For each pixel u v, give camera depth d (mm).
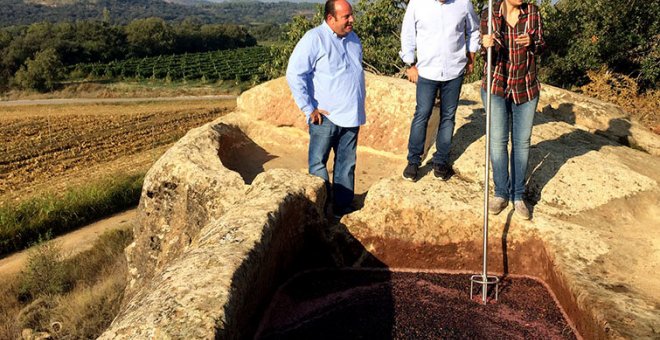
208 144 6719
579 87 16000
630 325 3297
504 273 4746
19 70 64438
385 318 3941
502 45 4523
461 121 6742
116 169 29469
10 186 26516
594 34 15820
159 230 6516
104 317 10898
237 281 3162
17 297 13461
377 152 7219
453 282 4555
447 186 5227
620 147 6781
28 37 93750
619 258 4309
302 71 4781
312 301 4227
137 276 6938
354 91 4926
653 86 14984
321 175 5125
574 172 5633
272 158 7461
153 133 40062
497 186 4754
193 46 119125
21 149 34000
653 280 4031
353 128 5059
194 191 6070
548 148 6141
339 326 3850
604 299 3602
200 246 3684
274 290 4207
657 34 15062
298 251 4684
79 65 80938
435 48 4824
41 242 15492
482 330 3773
